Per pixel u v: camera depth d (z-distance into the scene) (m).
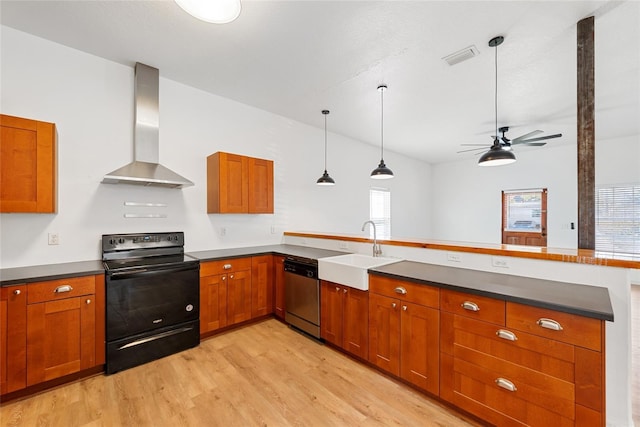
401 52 2.63
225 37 2.43
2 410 1.84
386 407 1.88
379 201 6.46
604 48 2.54
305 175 4.72
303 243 3.96
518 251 2.04
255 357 2.54
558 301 1.45
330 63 2.83
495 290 1.66
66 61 2.58
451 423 1.74
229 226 3.70
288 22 2.22
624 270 1.64
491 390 1.64
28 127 2.14
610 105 3.83
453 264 2.40
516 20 2.18
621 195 5.32
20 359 1.93
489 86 3.32
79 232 2.64
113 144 2.82
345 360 2.48
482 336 1.67
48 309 2.03
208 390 2.06
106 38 2.45
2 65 2.31
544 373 1.45
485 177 7.09
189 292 2.70
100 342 2.23
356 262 3.04
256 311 3.28
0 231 2.29
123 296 2.33
